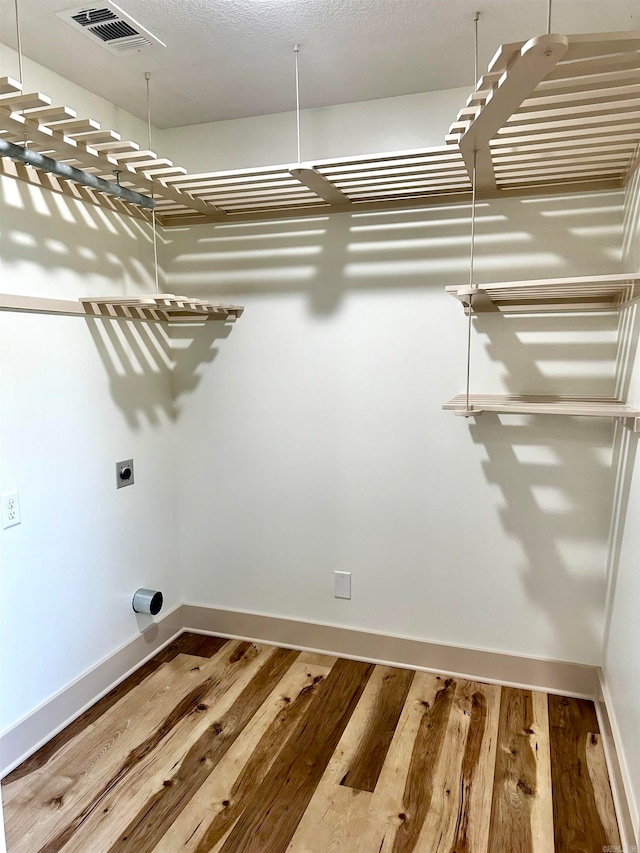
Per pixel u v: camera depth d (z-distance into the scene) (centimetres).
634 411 168
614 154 180
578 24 173
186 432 276
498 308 217
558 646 229
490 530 232
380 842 159
